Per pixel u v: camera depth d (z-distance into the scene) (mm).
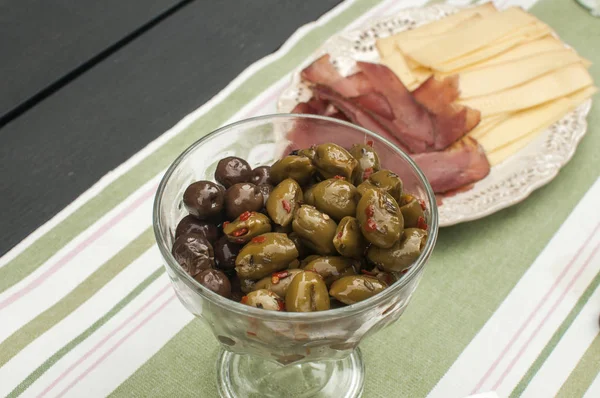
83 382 435
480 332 459
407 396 434
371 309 335
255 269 350
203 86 616
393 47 604
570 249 500
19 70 620
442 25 623
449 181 508
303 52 634
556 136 541
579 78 574
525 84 569
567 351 449
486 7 646
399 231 345
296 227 355
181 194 394
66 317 461
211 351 453
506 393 432
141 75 622
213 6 685
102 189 529
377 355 450
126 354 448
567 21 671
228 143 404
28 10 671
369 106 554
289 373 445
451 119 546
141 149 558
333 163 372
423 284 482
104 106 597
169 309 468
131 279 481
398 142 540
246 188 372
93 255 492
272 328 334
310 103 561
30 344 449
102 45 642
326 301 338
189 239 359
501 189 508
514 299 474
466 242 503
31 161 557
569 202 528
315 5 693
